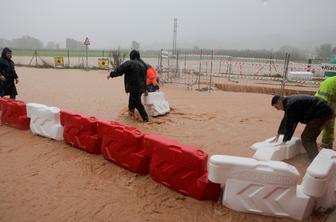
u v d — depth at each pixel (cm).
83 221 376
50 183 466
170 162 434
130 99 817
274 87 1859
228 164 384
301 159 562
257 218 378
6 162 539
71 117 590
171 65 2322
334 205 397
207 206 403
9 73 848
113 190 446
